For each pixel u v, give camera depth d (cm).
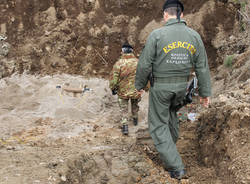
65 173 293
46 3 719
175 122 335
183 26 301
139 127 489
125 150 385
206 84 304
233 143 289
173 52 295
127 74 450
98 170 341
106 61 691
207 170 307
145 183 311
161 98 306
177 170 310
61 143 414
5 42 688
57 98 578
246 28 609
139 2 712
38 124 494
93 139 434
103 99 590
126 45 461
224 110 333
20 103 557
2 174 278
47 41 692
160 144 311
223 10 648
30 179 271
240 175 252
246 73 473
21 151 360
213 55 634
